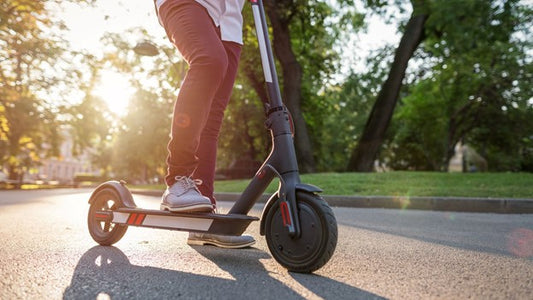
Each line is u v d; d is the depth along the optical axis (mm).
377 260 2287
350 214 5949
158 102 34312
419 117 28672
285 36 15297
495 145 28438
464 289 1672
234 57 2543
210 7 2225
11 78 14711
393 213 6199
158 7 2246
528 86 22234
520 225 4637
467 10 13023
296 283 1702
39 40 11688
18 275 1774
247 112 26281
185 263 2076
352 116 33312
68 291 1547
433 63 20266
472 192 7445
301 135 14914
